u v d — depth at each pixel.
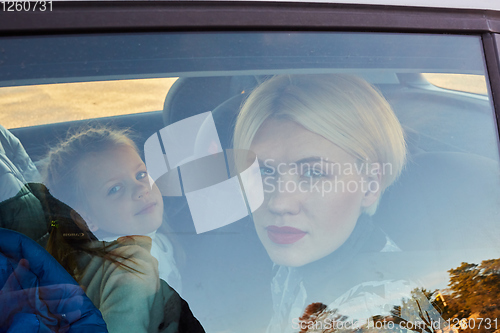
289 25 1.07
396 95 1.12
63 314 1.01
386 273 1.08
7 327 0.99
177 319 1.02
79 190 1.03
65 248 1.03
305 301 1.05
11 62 0.99
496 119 1.16
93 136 1.03
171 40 1.04
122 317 1.02
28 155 1.02
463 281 1.10
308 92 1.08
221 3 1.05
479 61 1.17
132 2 1.02
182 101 1.06
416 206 1.10
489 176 1.14
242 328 1.03
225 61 1.06
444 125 1.14
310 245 1.06
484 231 1.11
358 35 1.11
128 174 1.04
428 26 1.14
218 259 1.04
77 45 1.01
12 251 1.01
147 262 1.03
